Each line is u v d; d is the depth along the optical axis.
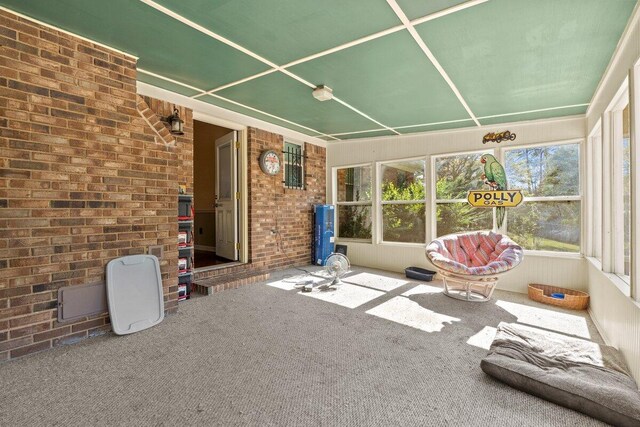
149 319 2.99
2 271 2.26
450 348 2.55
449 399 1.86
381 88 3.53
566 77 3.09
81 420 1.64
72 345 2.53
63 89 2.53
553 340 2.54
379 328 2.96
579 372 2.04
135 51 2.84
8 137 2.28
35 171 2.40
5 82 2.26
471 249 4.45
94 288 2.71
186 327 2.94
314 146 6.39
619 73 2.50
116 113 2.85
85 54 2.64
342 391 1.93
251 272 4.96
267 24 2.36
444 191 5.29
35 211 2.40
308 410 1.74
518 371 1.96
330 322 3.10
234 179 5.23
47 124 2.45
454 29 2.34
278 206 5.60
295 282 4.71
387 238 5.95
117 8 2.19
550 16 2.15
